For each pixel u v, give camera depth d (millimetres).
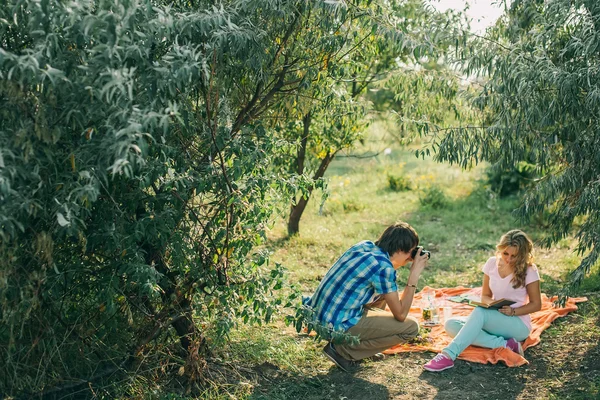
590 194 4496
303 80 4320
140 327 4152
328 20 4164
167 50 3607
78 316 3898
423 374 4535
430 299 6004
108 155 3080
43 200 3189
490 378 4453
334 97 5164
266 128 4801
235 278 4113
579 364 4551
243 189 3852
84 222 3531
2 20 2977
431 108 5789
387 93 11930
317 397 4215
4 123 3057
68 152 3205
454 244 8477
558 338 5066
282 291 6242
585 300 5777
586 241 4785
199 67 3244
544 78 4395
